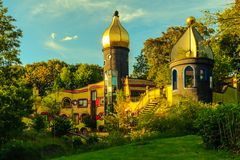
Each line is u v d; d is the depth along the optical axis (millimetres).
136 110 43812
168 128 26250
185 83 40531
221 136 15039
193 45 41906
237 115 14742
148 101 43281
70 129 39188
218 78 46125
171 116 26750
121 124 32938
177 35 60969
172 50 43750
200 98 40000
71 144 31453
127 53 66062
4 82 33500
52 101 59750
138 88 60844
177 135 24000
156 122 26703
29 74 90312
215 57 45094
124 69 65188
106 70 65062
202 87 40344
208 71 41156
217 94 42219
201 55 41125
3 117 26234
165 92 43750
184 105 28875
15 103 27703
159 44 63562
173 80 41875
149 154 15250
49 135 36375
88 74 88000
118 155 15539
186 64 40688
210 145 15609
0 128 25844
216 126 15422
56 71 92875
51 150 27109
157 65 61688
